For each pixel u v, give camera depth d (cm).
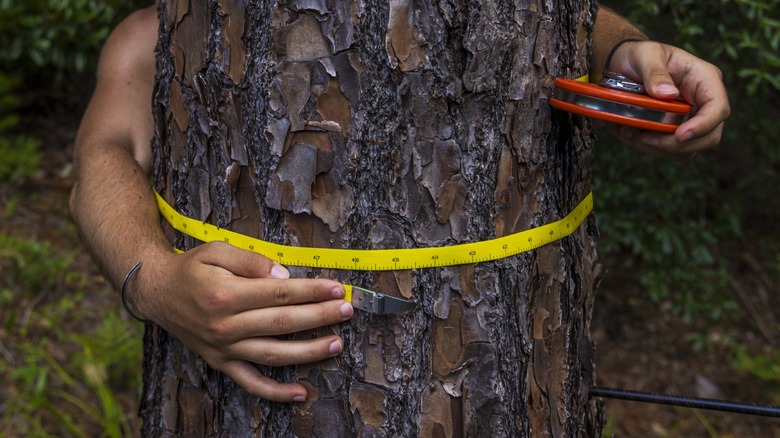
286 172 114
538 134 121
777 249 407
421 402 117
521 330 123
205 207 124
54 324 311
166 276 121
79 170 145
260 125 114
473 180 115
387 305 114
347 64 110
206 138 121
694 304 361
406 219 114
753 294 390
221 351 117
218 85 116
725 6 295
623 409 327
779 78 273
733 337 367
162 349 136
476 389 119
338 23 109
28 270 338
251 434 124
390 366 116
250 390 118
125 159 143
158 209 136
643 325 373
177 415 134
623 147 327
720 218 383
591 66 140
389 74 110
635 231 344
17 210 384
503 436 122
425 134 112
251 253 114
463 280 117
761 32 283
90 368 280
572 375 134
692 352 358
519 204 121
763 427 321
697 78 127
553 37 120
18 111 452
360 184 113
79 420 283
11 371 296
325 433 119
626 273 400
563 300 130
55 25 375
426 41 110
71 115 460
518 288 122
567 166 129
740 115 338
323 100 111
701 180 349
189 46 120
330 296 112
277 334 113
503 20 113
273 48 111
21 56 423
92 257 141
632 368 348
